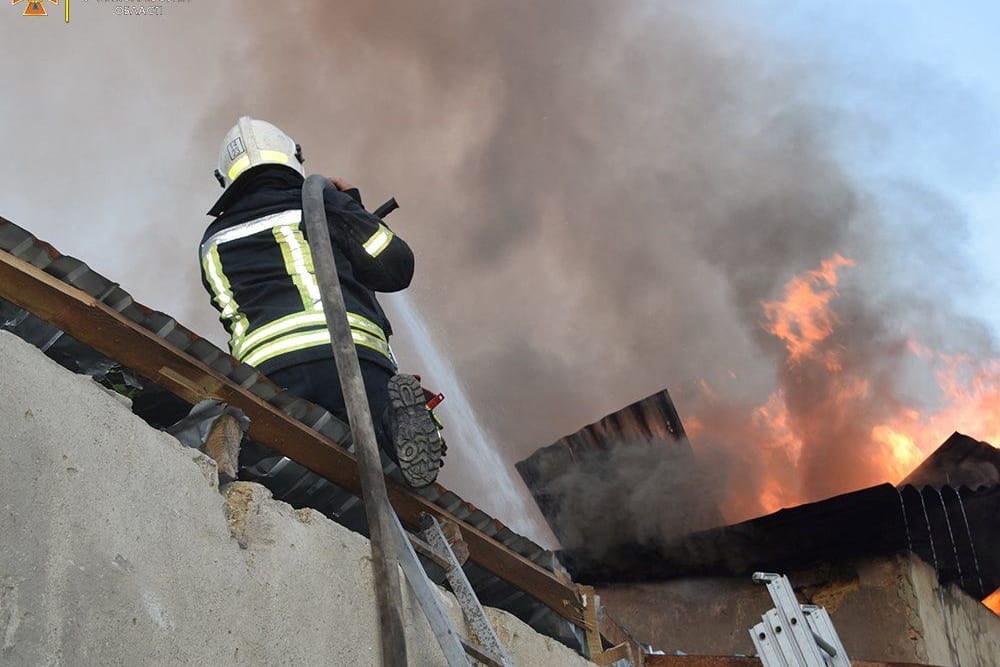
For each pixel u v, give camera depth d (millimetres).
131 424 3252
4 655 2705
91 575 2967
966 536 7645
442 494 4445
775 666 4316
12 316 3439
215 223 4797
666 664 5504
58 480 2959
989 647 8109
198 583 3287
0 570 2748
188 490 3373
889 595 7613
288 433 3943
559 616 5062
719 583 8008
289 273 4586
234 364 3795
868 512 7504
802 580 7840
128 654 2998
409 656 3975
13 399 2912
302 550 3709
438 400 4391
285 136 5027
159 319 3625
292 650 3529
